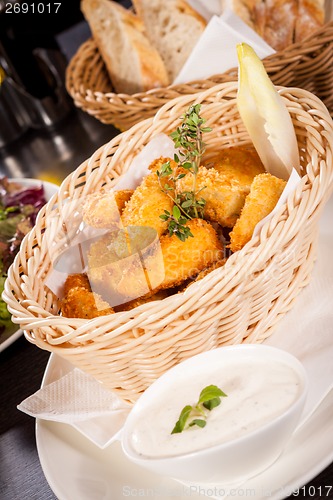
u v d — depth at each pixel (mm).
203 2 780
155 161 565
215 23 636
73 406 518
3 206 790
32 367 612
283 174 546
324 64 660
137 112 695
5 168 943
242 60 522
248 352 453
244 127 586
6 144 989
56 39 1048
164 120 581
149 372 487
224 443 413
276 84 657
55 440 512
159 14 783
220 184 535
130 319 470
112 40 791
